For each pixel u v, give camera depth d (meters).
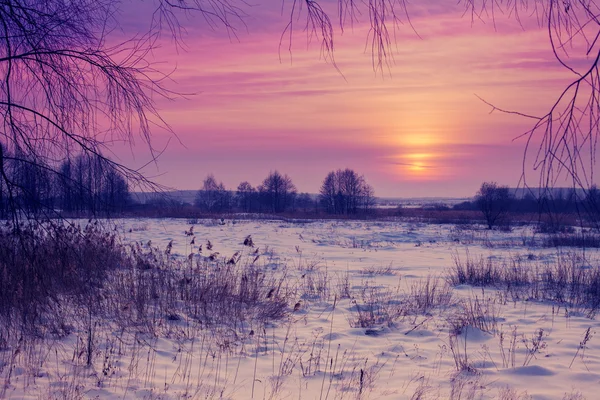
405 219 58.53
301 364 6.54
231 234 30.23
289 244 26.09
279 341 7.99
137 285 9.95
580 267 16.31
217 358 6.93
